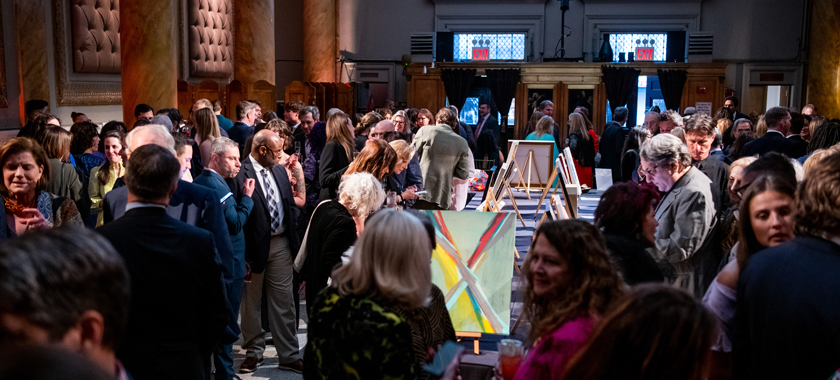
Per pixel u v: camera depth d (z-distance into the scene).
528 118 14.69
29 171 3.13
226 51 13.59
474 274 3.81
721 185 4.10
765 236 2.18
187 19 12.20
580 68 14.36
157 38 8.28
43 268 1.12
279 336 4.29
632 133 8.12
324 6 15.95
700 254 3.27
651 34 15.85
